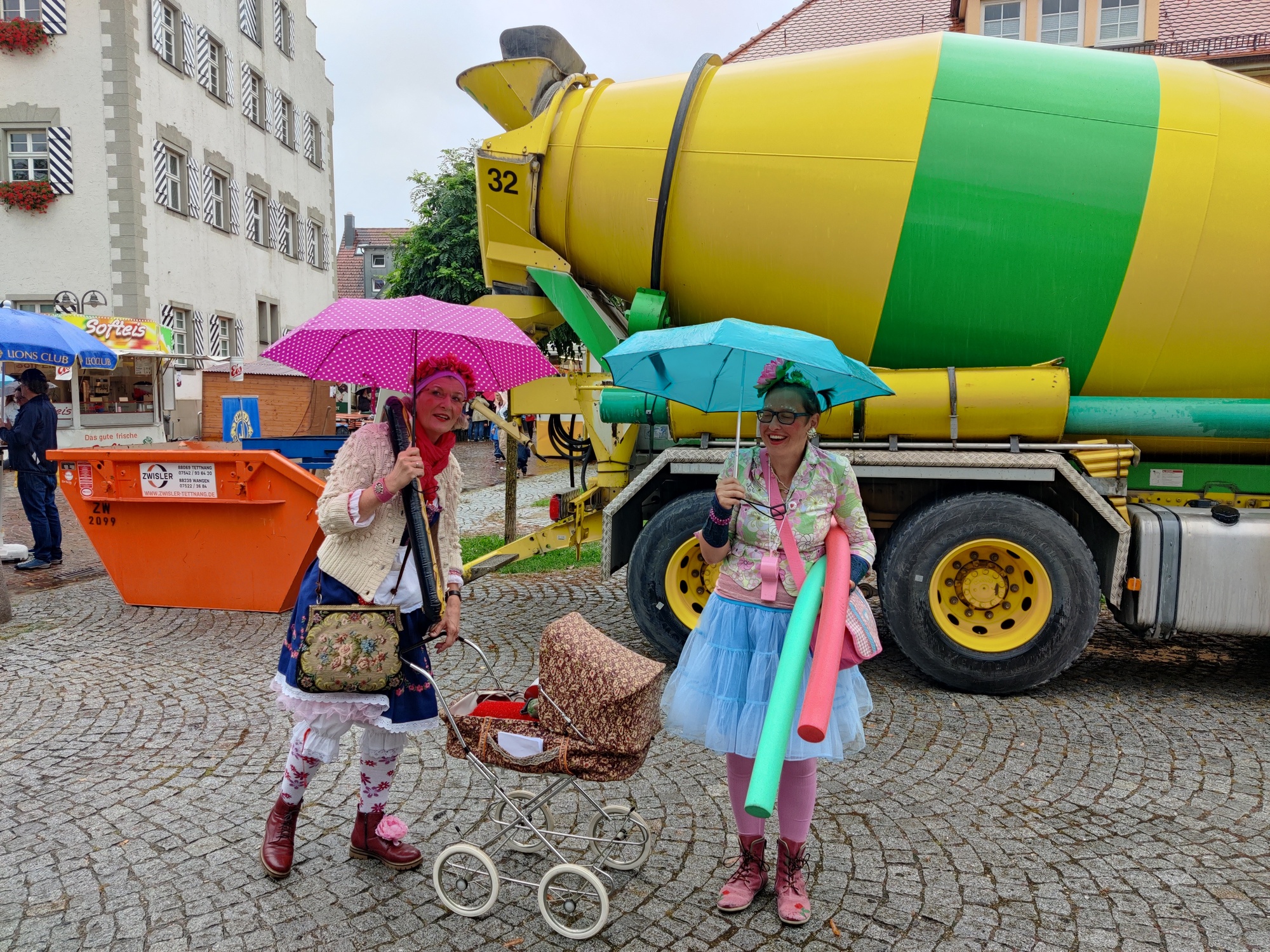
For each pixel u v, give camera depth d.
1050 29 14.84
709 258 5.03
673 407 4.89
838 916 2.73
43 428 8.18
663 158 5.02
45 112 18.14
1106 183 4.50
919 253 4.66
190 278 20.84
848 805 3.47
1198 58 13.81
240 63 23.31
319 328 2.63
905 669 5.21
